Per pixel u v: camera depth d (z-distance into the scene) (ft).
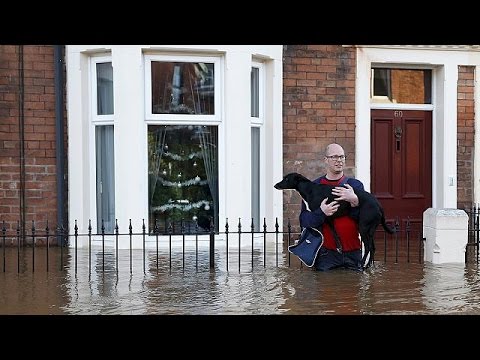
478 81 35.55
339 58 33.88
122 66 30.07
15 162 31.45
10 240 31.48
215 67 31.27
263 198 33.06
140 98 30.27
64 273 24.06
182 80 31.14
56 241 31.65
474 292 20.48
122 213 30.22
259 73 32.71
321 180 24.36
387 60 34.50
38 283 22.07
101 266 25.62
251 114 32.55
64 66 31.55
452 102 35.35
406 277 23.00
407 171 35.99
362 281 22.24
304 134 33.63
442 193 35.45
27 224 31.55
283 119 33.37
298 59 33.45
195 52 30.86
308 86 33.60
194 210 31.42
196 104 31.27
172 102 31.07
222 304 18.75
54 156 31.68
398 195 35.88
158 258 27.37
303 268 24.77
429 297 19.71
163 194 31.19
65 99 31.63
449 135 35.35
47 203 31.68
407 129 36.04
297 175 24.17
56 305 18.69
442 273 23.85
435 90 36.01
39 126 31.55
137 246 30.40
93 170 31.78
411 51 34.68
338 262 24.36
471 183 35.65
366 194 23.80
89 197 31.73
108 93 31.53
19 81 31.32
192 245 31.17
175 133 31.24
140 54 30.19
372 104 35.53
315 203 23.70
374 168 35.63
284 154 33.40
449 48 34.96
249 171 31.37
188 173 31.35
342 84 33.96
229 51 30.81
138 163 30.25
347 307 18.37
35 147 31.55
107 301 19.20
